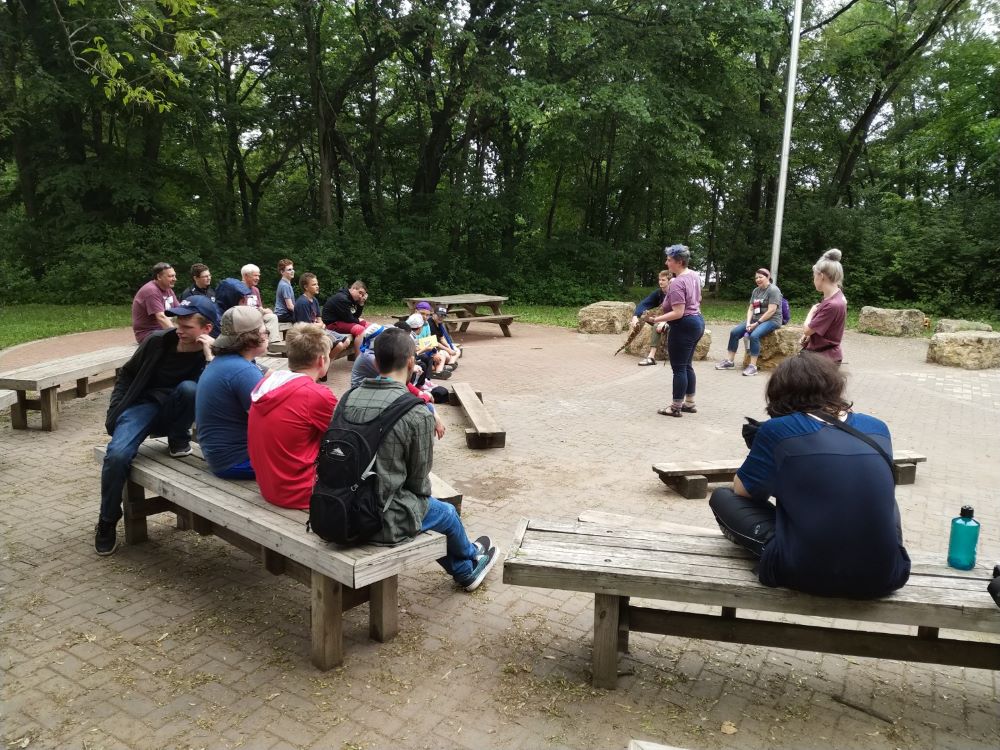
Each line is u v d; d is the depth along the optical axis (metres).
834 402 2.59
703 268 32.94
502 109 21.59
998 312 20.86
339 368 10.52
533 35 19.91
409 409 3.00
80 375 6.98
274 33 20.97
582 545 3.04
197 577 3.86
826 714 2.78
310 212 28.11
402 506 2.99
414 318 8.08
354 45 22.20
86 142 21.94
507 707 2.77
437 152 24.80
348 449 2.83
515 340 14.52
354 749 2.50
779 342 11.04
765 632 2.84
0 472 5.57
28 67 18.27
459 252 24.22
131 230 20.80
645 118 19.34
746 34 21.28
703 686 2.96
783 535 2.55
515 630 3.38
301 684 2.89
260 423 3.28
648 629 2.95
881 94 26.45
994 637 3.41
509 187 24.80
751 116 24.66
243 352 3.77
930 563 2.91
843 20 26.94
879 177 34.50
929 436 7.35
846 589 2.50
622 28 21.00
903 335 15.98
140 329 7.57
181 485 3.65
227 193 24.95
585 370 10.88
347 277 21.52
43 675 2.93
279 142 26.06
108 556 4.10
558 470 5.93
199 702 2.76
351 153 24.73
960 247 21.77
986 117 25.28
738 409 8.35
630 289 27.61
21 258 20.80
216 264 21.12
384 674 2.98
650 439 6.97
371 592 3.22
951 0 23.52
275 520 3.17
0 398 6.00
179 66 18.17
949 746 2.60
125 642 3.19
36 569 3.91
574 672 3.04
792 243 25.55
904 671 3.12
